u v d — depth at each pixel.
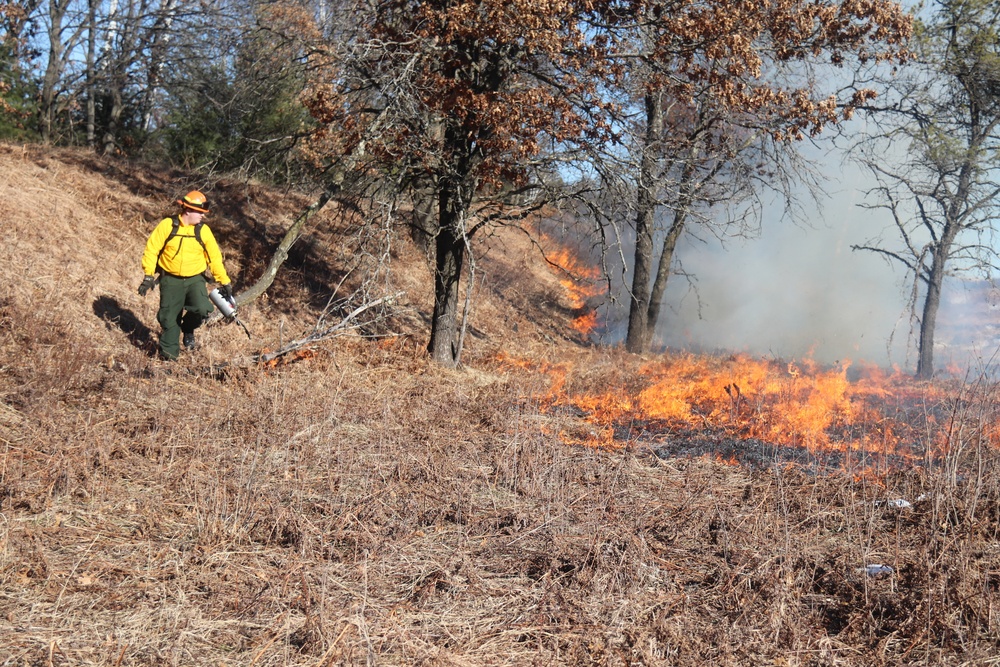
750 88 11.86
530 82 11.67
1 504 5.20
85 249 11.54
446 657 3.90
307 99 11.34
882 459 7.73
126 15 21.31
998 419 7.61
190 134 18.86
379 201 11.86
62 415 6.83
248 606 4.30
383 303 11.86
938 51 15.89
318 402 8.38
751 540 5.57
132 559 4.72
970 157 15.84
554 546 5.33
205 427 7.04
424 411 8.98
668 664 4.04
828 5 11.86
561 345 17.59
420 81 10.89
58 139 18.11
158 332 10.76
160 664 3.71
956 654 4.15
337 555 5.05
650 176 11.20
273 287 13.73
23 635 3.80
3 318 8.75
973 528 5.45
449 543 5.42
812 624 4.47
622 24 11.15
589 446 7.96
